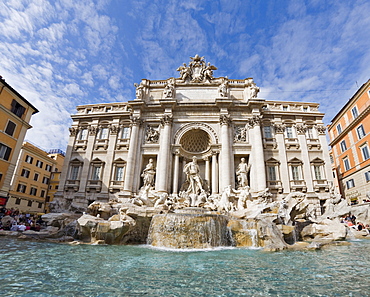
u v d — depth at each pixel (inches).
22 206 1787.6
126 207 749.9
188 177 1180.5
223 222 677.9
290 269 355.3
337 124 1658.5
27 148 1829.5
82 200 1228.5
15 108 1259.8
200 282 288.4
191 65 1472.7
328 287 269.9
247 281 292.8
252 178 1182.9
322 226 805.9
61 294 240.8
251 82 1370.6
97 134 1387.8
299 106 1408.7
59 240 668.7
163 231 648.4
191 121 1304.1
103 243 653.3
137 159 1255.5
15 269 335.3
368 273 331.0
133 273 327.3
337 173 1654.8
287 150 1278.3
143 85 1414.9
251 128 1270.9
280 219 755.4
